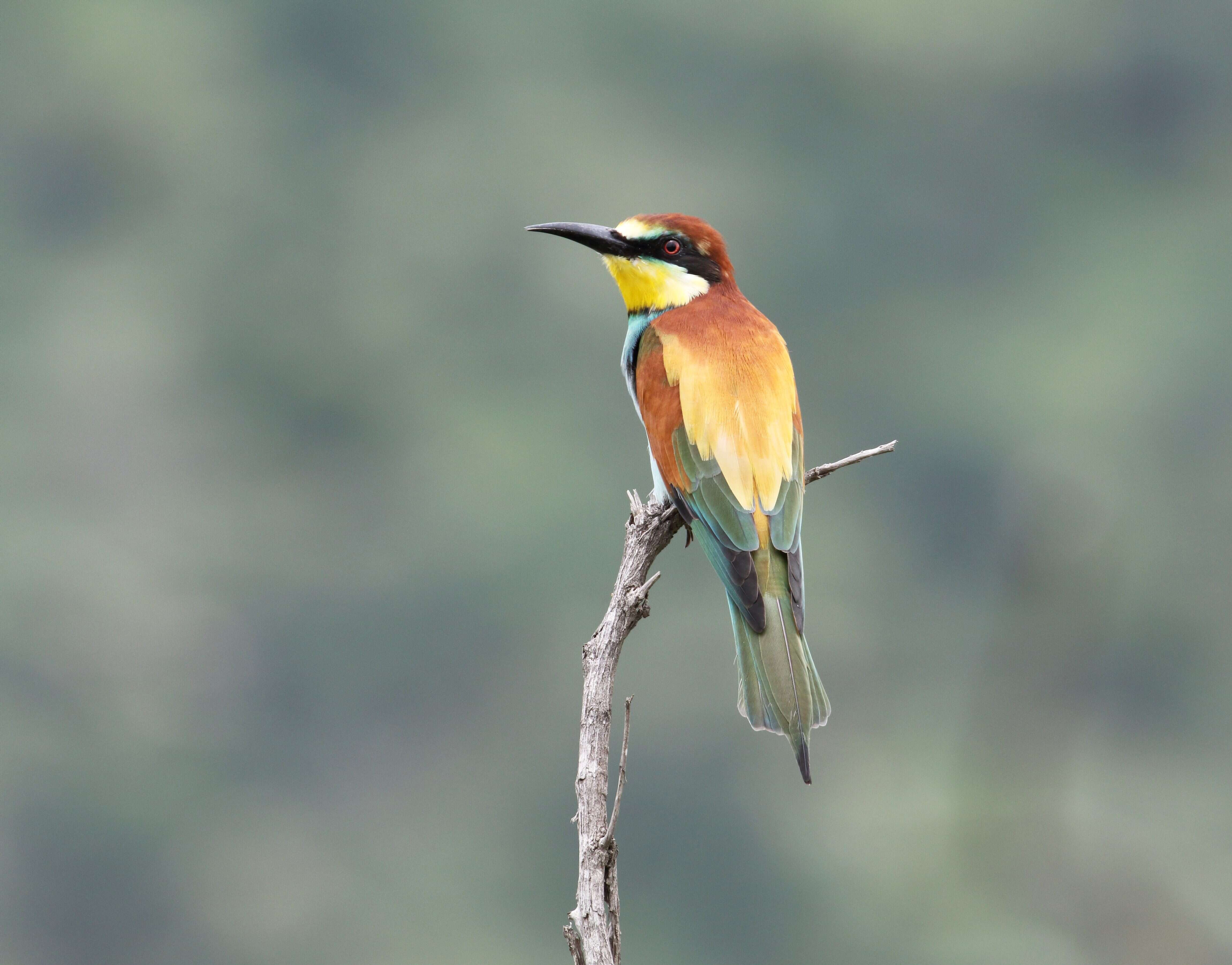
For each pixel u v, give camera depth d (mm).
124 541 32344
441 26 46594
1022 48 45688
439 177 43219
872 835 18562
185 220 42125
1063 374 35688
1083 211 44844
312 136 44188
